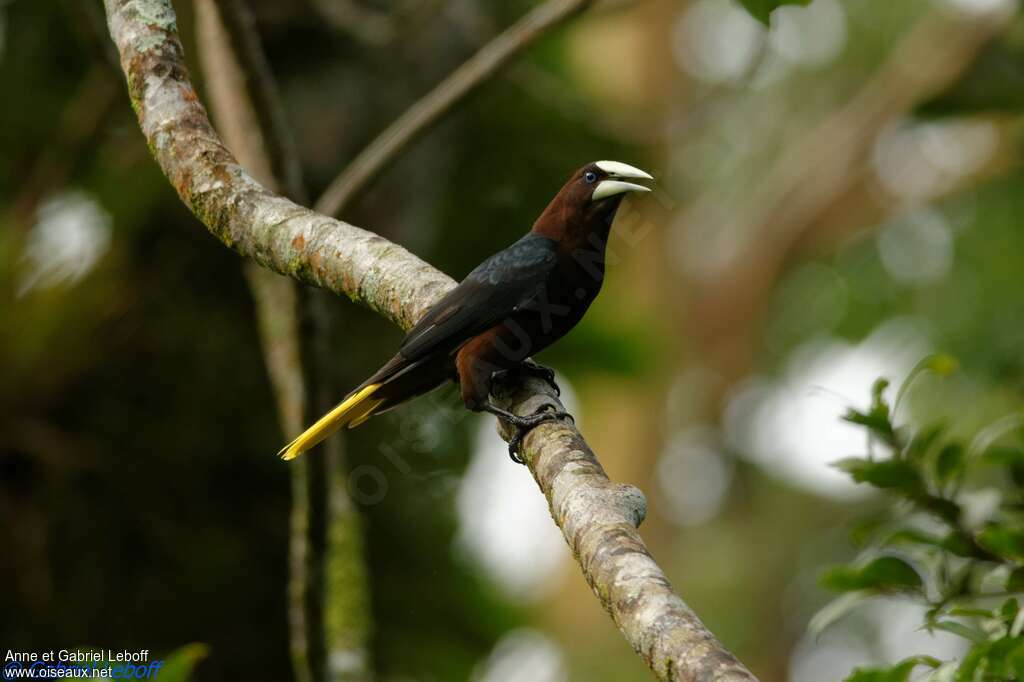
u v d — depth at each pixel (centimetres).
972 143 2422
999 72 1628
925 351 2189
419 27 1109
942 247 2478
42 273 1212
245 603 1209
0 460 1166
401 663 1266
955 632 522
